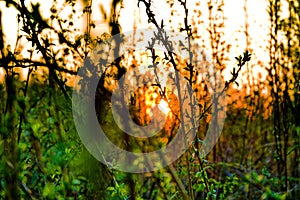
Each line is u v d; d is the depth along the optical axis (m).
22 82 1.99
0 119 1.59
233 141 4.02
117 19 2.00
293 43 3.14
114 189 1.99
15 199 1.59
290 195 2.90
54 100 2.04
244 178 1.86
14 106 1.59
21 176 1.66
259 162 3.79
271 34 3.11
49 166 1.82
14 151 1.60
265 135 3.94
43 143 2.27
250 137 3.92
